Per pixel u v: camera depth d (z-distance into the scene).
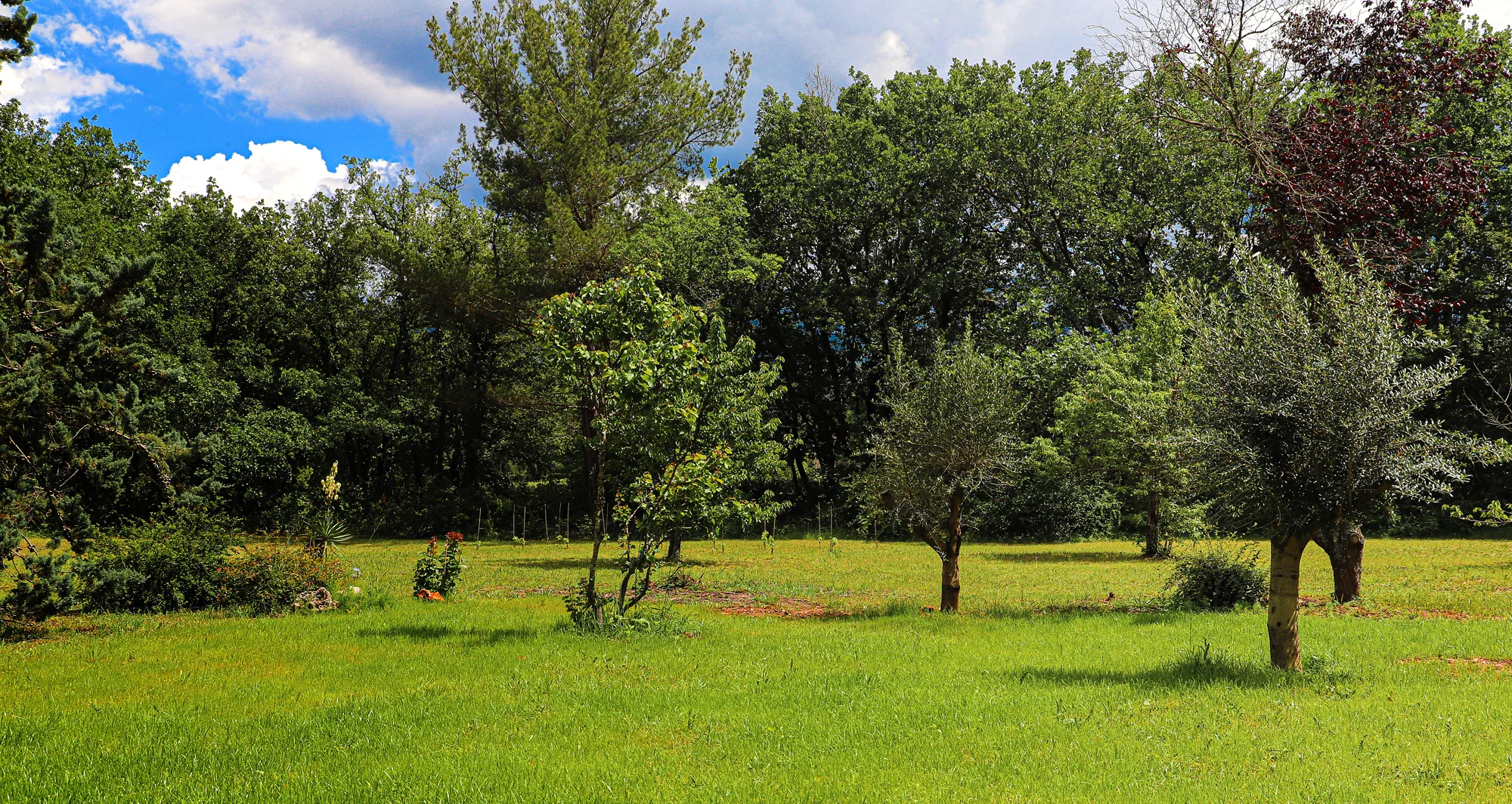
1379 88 14.08
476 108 34.50
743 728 7.75
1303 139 13.70
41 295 14.18
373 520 43.09
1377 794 5.88
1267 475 9.88
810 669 10.53
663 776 6.50
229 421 38.47
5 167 28.80
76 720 8.18
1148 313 30.19
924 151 43.56
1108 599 18.25
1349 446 9.52
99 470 14.88
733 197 36.50
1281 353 10.05
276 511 36.28
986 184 42.22
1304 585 20.22
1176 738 7.35
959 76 44.78
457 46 33.44
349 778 6.45
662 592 20.38
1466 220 29.67
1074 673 10.24
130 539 16.83
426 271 35.31
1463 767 6.38
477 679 10.01
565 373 13.78
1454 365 9.77
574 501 46.34
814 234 44.00
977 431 16.33
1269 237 14.55
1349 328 9.84
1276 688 9.22
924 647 12.27
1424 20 14.32
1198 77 13.59
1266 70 14.10
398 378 50.53
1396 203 13.77
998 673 10.27
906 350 41.84
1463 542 33.19
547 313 13.77
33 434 14.05
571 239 31.16
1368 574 22.34
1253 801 5.79
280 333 47.09
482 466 55.81
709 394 14.94
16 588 13.58
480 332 46.91
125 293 14.71
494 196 36.12
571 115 32.59
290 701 8.99
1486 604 15.78
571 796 6.03
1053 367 36.16
